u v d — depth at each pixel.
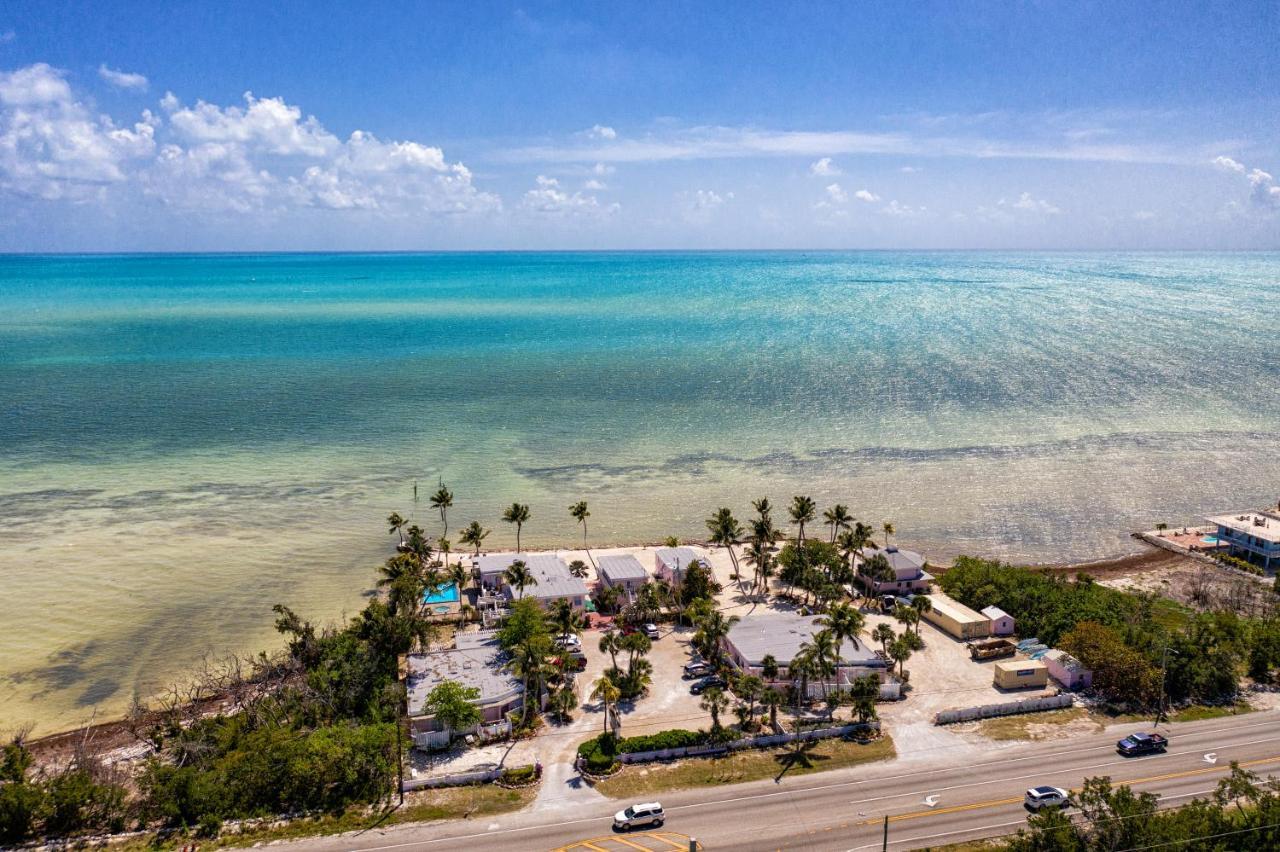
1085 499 159.25
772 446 190.62
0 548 132.38
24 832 69.62
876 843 66.75
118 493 158.38
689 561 122.12
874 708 85.88
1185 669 90.44
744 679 85.69
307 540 138.25
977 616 107.94
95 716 90.62
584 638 107.12
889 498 159.88
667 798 73.56
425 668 93.12
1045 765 77.50
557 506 155.00
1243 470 174.25
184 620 111.62
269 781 74.50
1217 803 67.00
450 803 73.38
